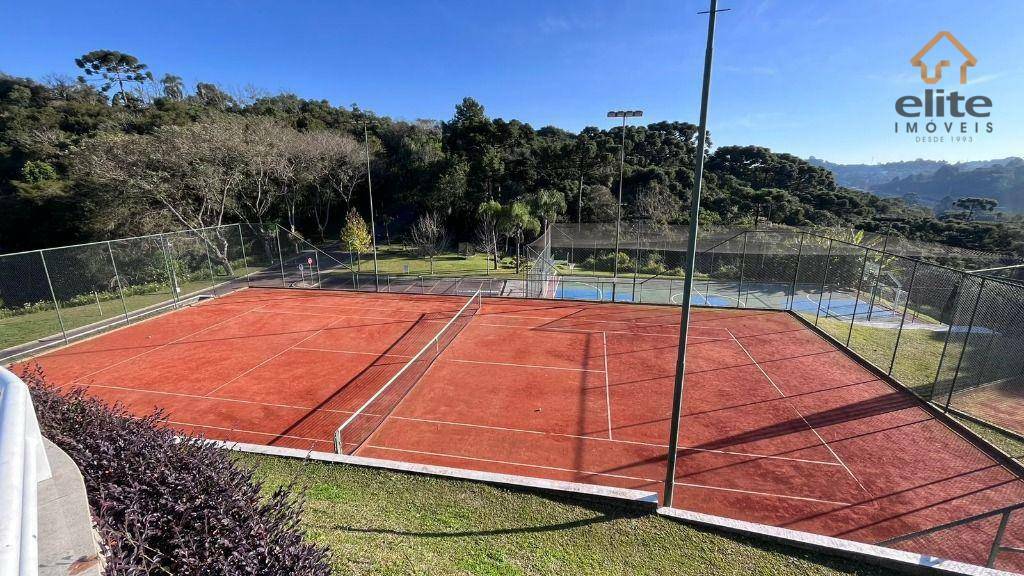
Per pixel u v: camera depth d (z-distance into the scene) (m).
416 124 72.88
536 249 31.58
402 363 14.87
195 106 51.44
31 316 20.05
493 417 11.41
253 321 19.58
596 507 6.68
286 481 7.08
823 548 5.84
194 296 24.02
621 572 5.43
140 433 3.97
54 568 2.19
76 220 30.89
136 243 23.75
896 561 5.55
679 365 6.32
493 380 13.52
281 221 46.56
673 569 5.52
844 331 17.64
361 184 52.41
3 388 2.17
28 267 20.48
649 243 32.78
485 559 5.46
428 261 38.47
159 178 29.33
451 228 51.16
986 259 27.16
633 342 16.62
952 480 8.94
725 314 20.08
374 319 19.84
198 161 30.69
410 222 53.00
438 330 18.23
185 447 4.00
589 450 10.02
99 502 2.96
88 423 4.00
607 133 66.06
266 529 3.33
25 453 1.75
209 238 29.84
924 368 13.97
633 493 6.84
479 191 50.34
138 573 2.51
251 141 35.50
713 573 5.48
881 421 11.05
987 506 8.20
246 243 34.38
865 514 8.09
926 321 20.64
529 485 7.05
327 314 20.67
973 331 13.12
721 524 6.28
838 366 14.30
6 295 20.09
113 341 16.97
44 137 37.38
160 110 46.62
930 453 9.80
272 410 11.75
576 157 52.50
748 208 49.91
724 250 31.33
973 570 5.37
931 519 7.93
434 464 9.51
